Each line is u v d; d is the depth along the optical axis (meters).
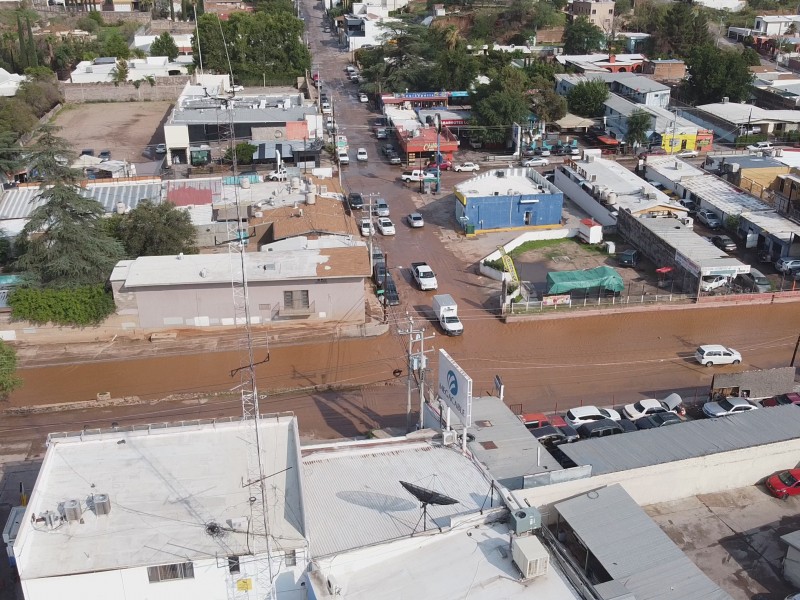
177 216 69.06
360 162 106.50
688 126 109.81
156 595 30.62
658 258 72.12
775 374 51.88
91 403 52.41
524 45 178.75
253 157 101.88
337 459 38.72
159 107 138.25
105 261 62.84
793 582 36.75
